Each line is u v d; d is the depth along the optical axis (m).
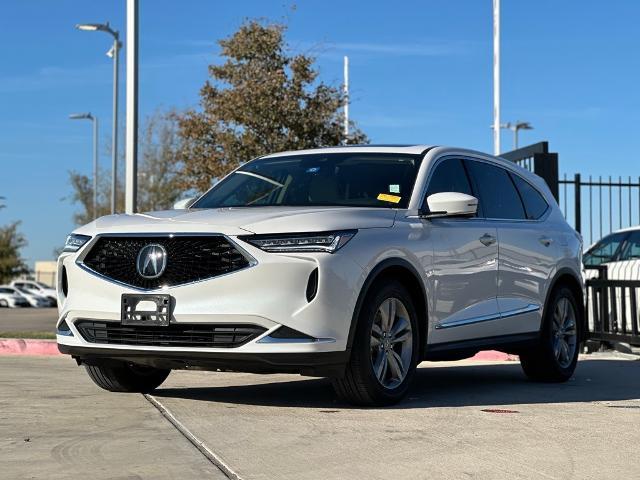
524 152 13.29
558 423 5.93
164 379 7.41
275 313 5.95
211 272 6.09
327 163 7.50
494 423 5.89
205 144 21.89
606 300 12.52
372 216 6.57
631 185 13.64
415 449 5.02
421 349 6.87
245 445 5.09
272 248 6.02
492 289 7.62
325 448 5.03
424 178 7.21
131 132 14.61
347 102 21.81
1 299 56.19
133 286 6.23
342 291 6.11
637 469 4.62
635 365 10.34
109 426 5.66
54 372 8.84
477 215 7.68
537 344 8.24
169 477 4.35
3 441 5.18
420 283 6.78
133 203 14.63
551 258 8.41
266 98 20.84
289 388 7.61
